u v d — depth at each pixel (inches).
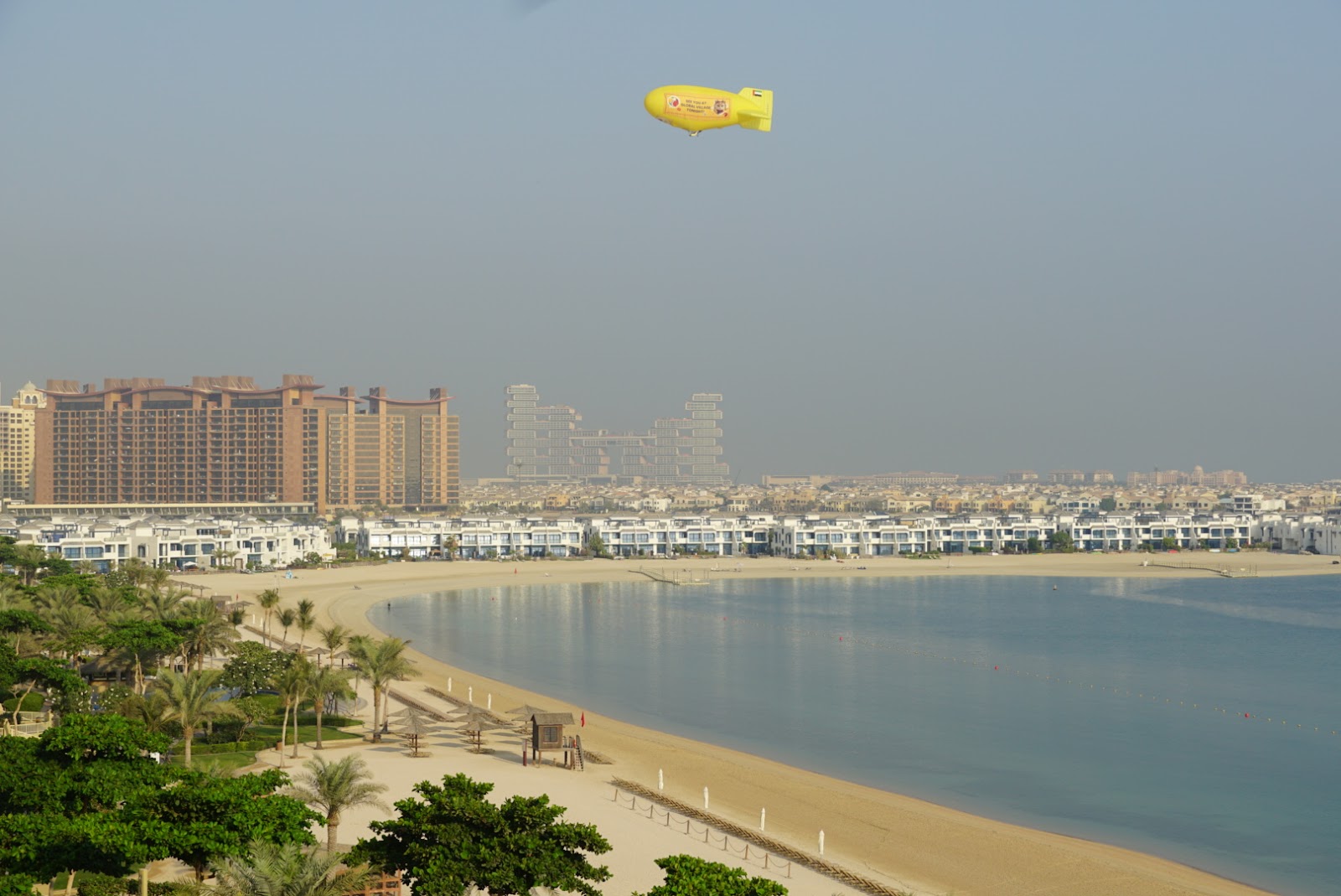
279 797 3075.8
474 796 2972.4
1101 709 6692.9
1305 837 4365.2
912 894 3533.5
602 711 6643.7
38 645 5398.6
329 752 5172.2
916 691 7263.8
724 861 3826.3
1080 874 3905.0
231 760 4771.2
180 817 2861.7
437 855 2736.2
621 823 4188.0
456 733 5738.2
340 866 3361.2
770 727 6220.5
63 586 7322.8
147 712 4384.8
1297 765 5403.5
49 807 2940.5
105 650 6043.3
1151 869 3983.8
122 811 2928.2
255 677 5487.2
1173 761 5482.3
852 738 5944.9
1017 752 5659.5
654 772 5123.0
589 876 2864.2
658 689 7352.4
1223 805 4768.7
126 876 2994.6
